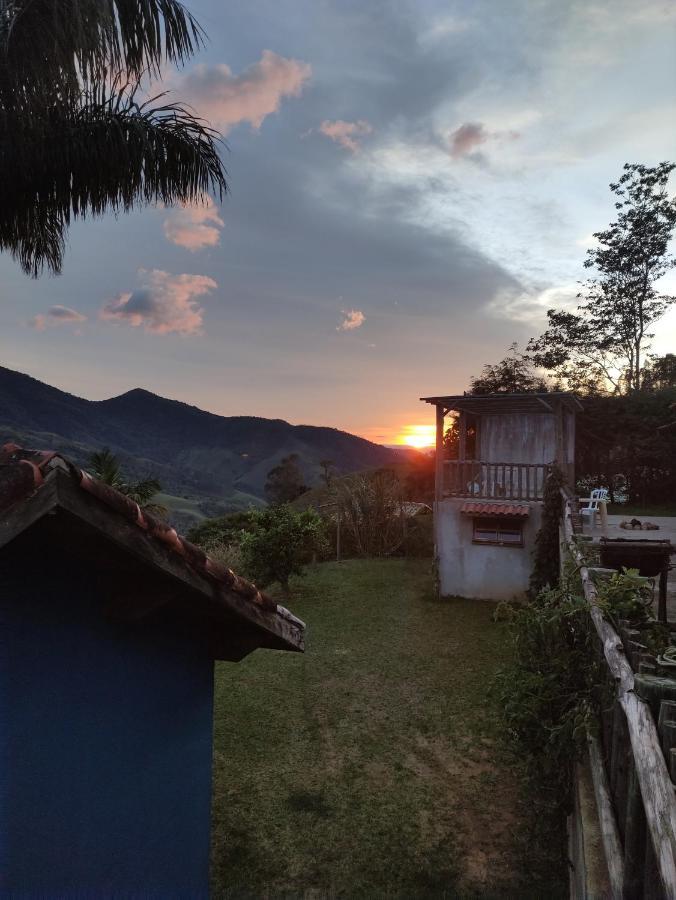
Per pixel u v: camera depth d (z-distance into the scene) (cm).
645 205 3312
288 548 1382
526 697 412
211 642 349
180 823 315
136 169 824
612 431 2166
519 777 518
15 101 691
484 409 1523
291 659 950
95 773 249
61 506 175
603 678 350
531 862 450
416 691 805
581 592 447
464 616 1179
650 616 363
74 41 667
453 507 1360
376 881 443
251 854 480
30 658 217
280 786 582
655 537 1109
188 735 325
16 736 209
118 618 258
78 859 236
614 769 292
